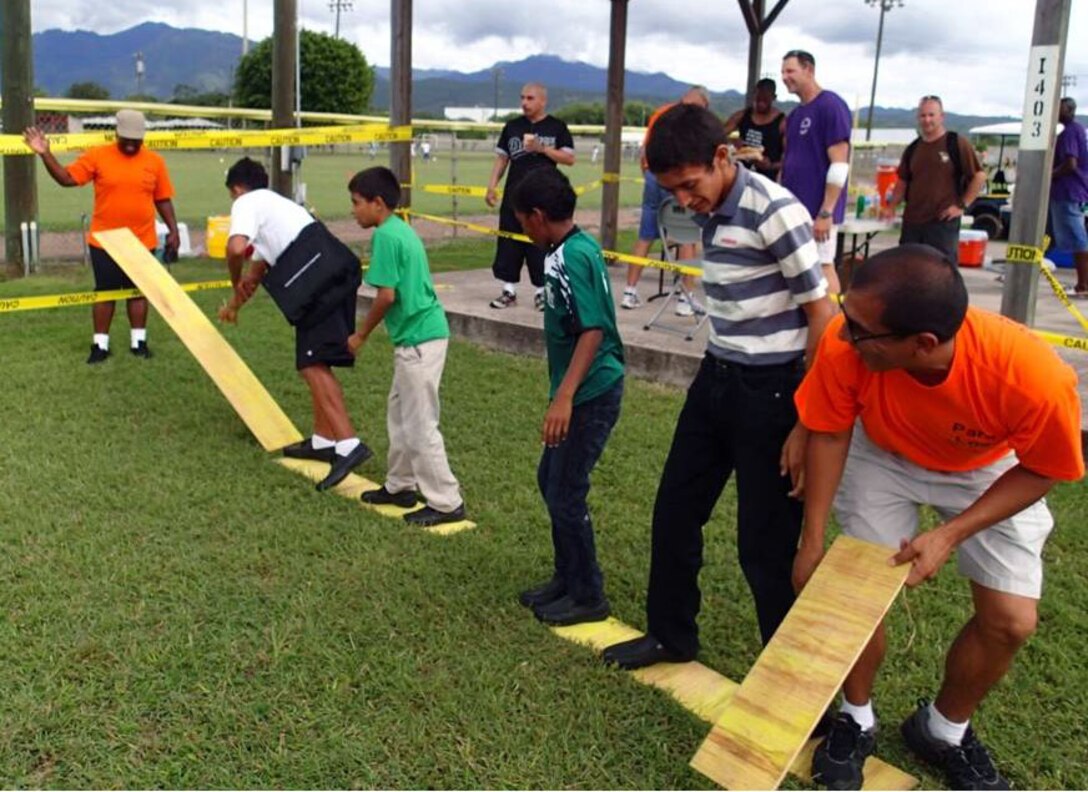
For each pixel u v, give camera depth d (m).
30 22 9.60
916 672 3.12
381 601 3.45
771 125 8.00
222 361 5.63
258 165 5.04
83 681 2.93
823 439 2.52
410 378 4.10
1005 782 2.63
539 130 7.66
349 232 14.53
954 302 2.08
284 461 4.98
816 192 6.24
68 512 4.13
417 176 27.83
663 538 3.03
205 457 4.88
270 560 3.75
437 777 2.58
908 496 2.58
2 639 3.12
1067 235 8.81
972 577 2.54
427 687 2.93
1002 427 2.25
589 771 2.61
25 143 6.62
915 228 7.83
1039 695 3.01
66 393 5.92
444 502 4.19
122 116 6.64
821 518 2.57
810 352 2.65
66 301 6.57
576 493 3.33
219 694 2.87
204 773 2.55
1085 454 4.74
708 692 3.04
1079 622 3.37
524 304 8.05
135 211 6.77
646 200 7.77
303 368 4.72
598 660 3.15
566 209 3.14
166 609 3.35
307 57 54.94
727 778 2.43
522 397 6.07
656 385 6.36
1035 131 5.09
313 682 2.95
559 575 3.51
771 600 2.86
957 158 7.56
